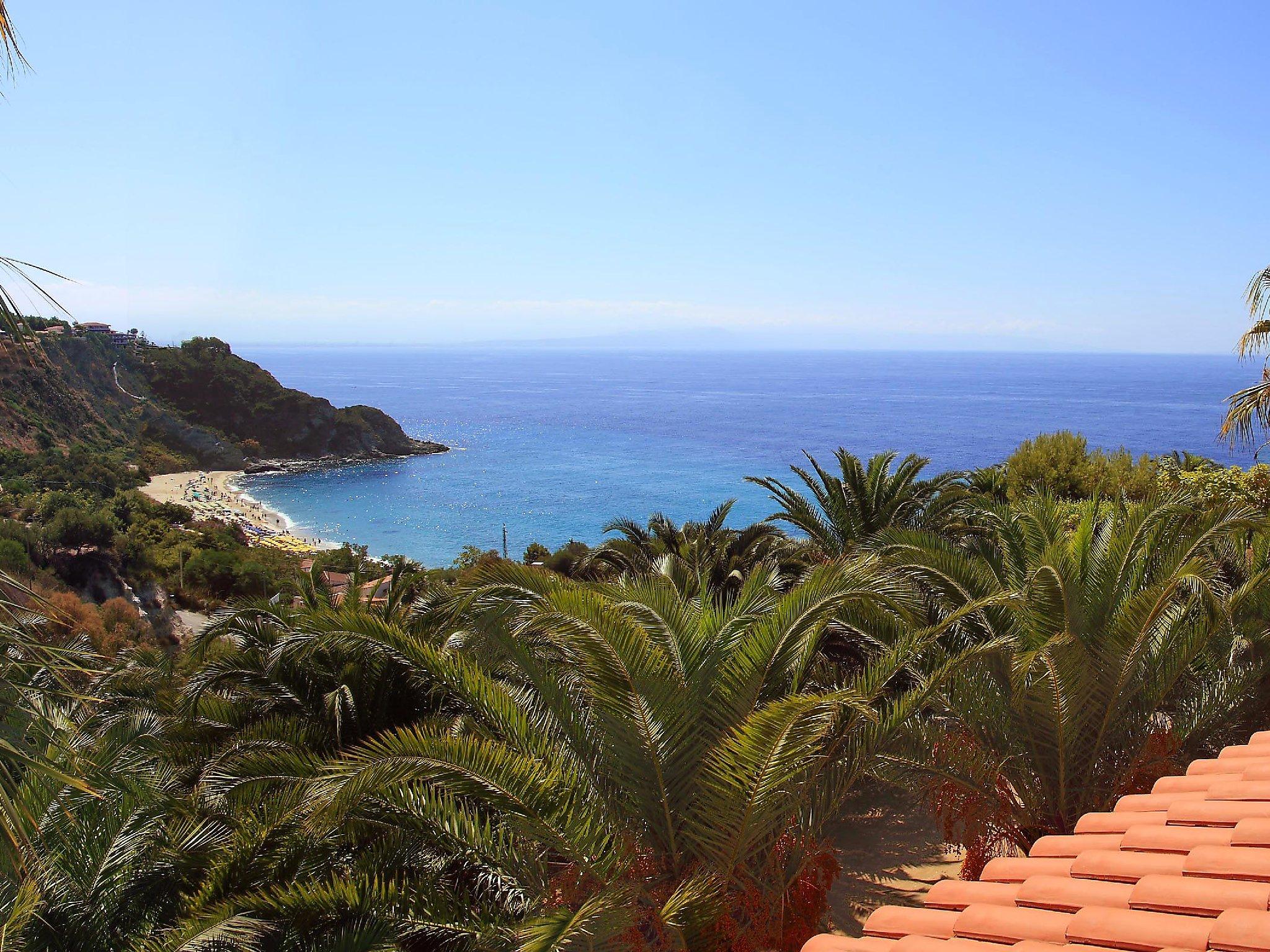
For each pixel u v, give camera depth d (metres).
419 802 5.24
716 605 6.98
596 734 5.80
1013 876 3.64
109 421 116.38
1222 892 2.87
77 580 45.84
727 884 5.12
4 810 2.40
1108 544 8.02
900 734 6.89
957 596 8.16
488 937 4.88
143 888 5.33
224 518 92.69
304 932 4.99
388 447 161.00
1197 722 7.54
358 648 6.03
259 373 152.00
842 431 199.12
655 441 185.12
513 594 5.85
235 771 6.89
